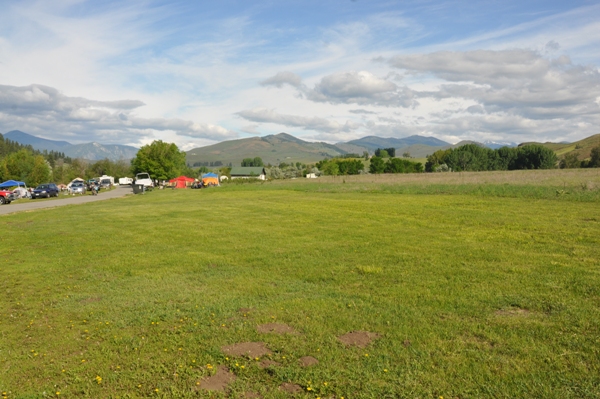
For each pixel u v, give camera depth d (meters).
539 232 14.89
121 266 12.28
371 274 10.34
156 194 54.03
